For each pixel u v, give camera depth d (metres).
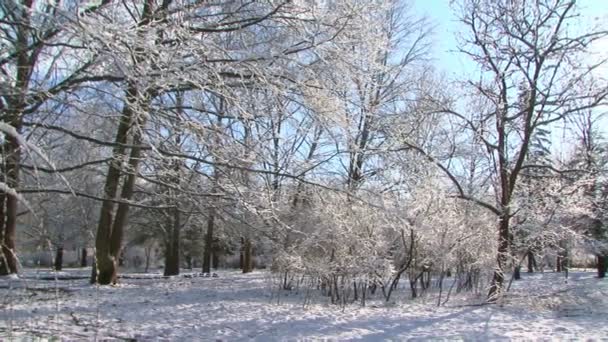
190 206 12.25
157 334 9.53
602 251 24.86
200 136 7.91
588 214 18.19
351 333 10.34
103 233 17.30
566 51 15.83
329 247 15.47
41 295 13.48
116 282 17.69
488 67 16.83
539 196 17.14
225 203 9.92
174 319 11.15
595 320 12.41
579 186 17.09
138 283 19.00
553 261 35.16
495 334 10.45
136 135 8.19
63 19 5.77
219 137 8.20
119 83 6.93
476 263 17.25
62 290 14.77
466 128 17.23
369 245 15.19
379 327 11.01
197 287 18.16
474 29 16.86
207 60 7.14
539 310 14.11
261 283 19.97
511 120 16.78
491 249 17.41
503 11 16.34
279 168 8.92
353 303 15.27
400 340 9.82
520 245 17.25
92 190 14.38
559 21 15.85
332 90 8.52
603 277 29.00
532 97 16.14
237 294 16.39
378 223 14.38
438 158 17.25
